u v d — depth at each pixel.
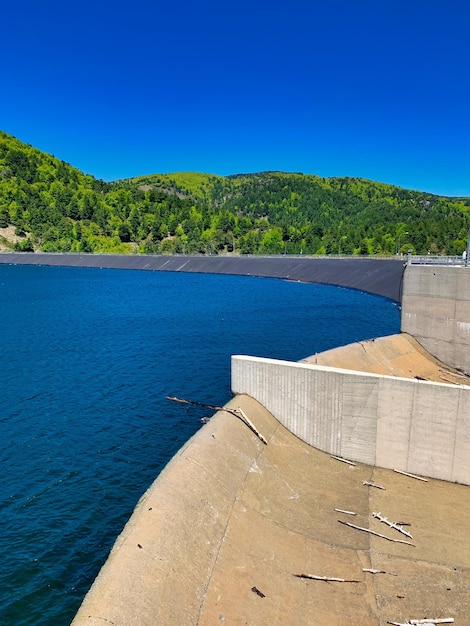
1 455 38.69
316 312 94.75
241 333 78.06
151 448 40.28
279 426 39.38
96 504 32.88
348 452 37.34
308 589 24.47
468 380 54.12
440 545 28.09
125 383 54.88
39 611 24.56
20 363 61.91
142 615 19.75
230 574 24.03
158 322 87.25
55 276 174.50
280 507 30.39
